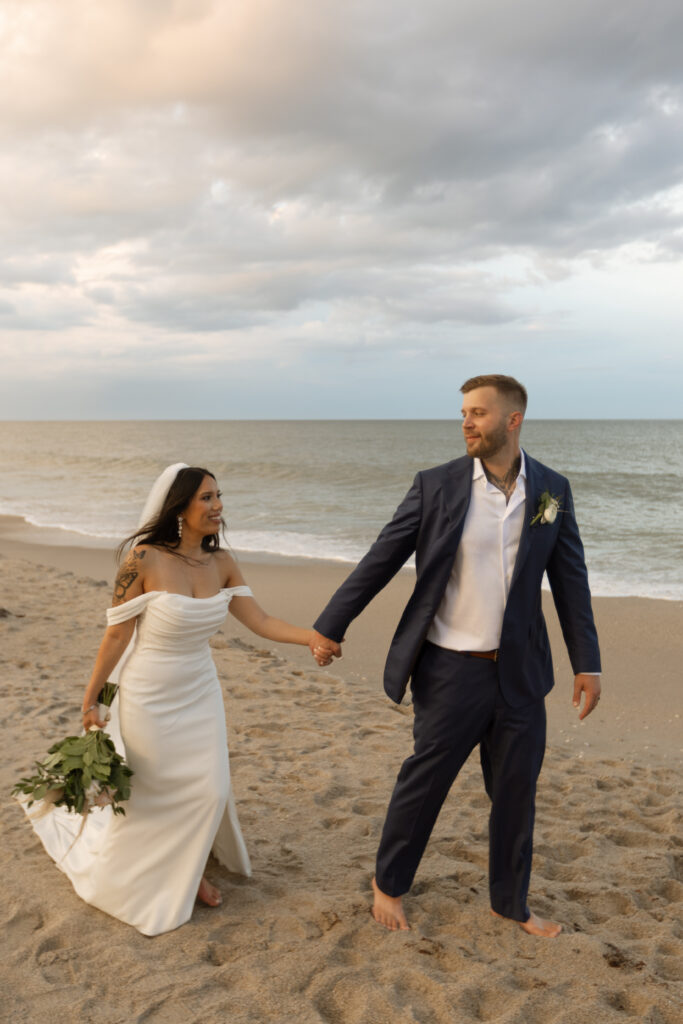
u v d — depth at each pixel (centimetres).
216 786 296
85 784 279
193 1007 246
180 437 10438
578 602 296
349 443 7956
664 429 13112
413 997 256
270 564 1506
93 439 9862
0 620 812
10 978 259
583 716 296
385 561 293
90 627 812
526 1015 247
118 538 1844
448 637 287
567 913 321
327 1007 250
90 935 286
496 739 290
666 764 544
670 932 302
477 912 312
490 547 282
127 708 295
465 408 283
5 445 8006
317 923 298
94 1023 236
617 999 258
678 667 812
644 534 1889
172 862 296
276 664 723
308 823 392
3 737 500
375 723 567
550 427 15300
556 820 417
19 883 322
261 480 3550
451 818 407
